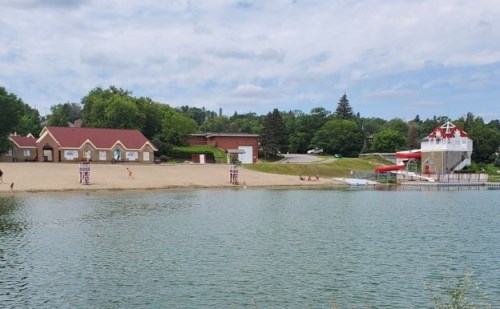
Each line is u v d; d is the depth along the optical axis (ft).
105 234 126.41
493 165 476.13
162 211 173.68
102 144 377.30
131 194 238.48
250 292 78.54
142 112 470.39
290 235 127.75
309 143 644.27
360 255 104.63
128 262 96.99
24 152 398.42
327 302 74.18
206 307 71.51
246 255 103.81
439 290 80.07
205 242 117.19
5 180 257.96
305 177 359.05
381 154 537.24
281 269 92.53
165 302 73.56
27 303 72.54
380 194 266.16
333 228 139.95
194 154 433.07
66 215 159.43
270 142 513.86
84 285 81.56
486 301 75.05
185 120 467.52
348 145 602.85
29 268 91.81
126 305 72.13
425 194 269.85
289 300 74.95
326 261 99.09
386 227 142.31
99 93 504.02
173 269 91.91
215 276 87.51
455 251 108.88
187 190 270.67
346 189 302.66
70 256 101.55
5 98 360.69
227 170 352.08
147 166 344.08
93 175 290.97
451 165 396.57
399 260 100.27
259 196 241.96
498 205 207.82
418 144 614.34
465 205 207.21
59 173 287.48
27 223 142.41
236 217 160.76
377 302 74.33
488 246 114.52
